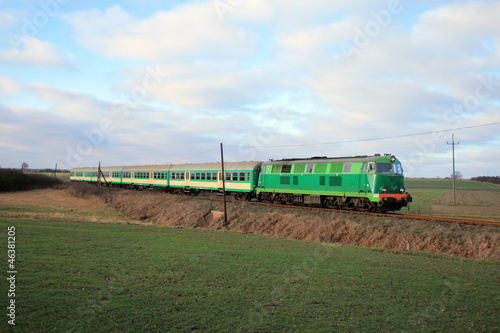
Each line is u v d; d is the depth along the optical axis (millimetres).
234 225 29016
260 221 27703
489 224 20547
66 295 9039
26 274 10641
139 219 37625
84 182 76875
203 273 11750
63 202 50188
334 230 23141
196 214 33781
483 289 10477
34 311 7871
